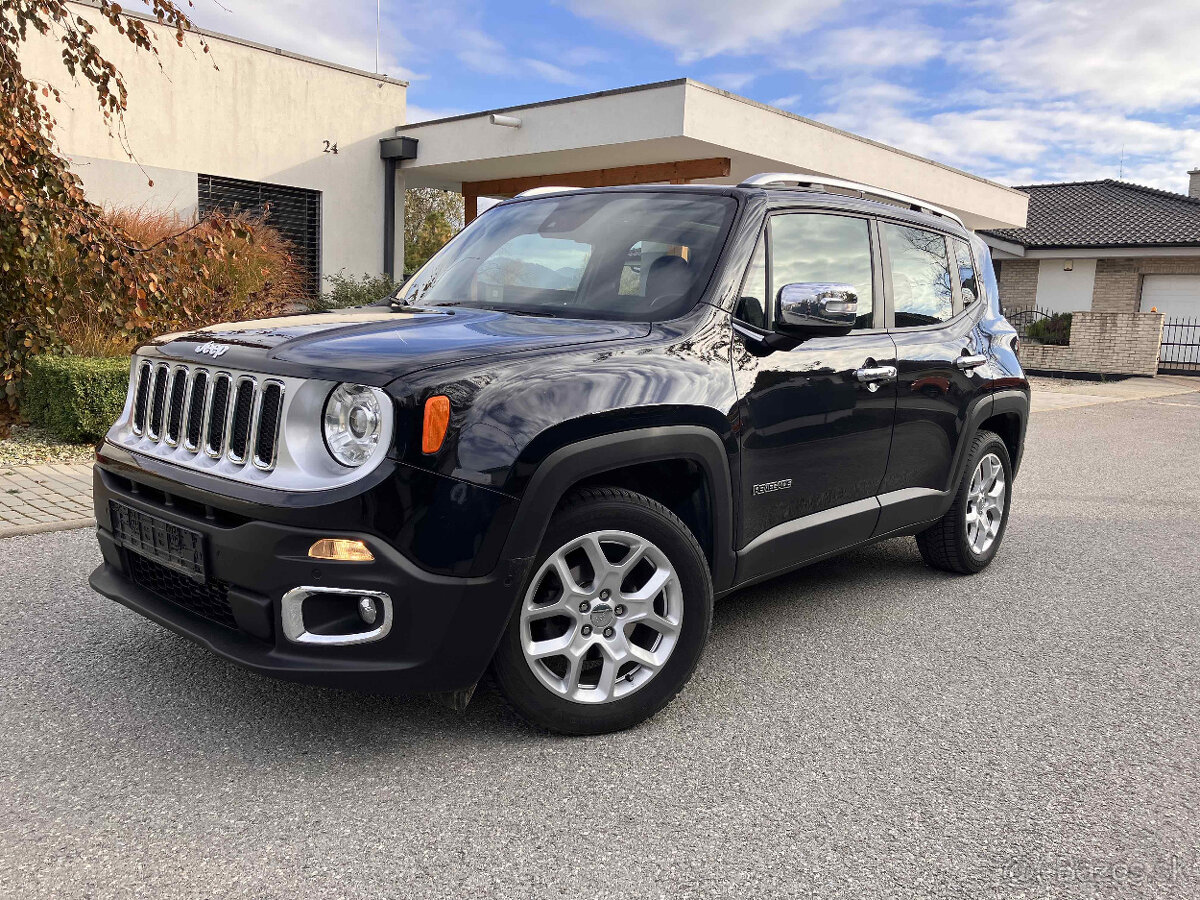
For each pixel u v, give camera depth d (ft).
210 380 9.07
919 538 16.05
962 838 8.14
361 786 8.55
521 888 7.18
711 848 7.83
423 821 8.03
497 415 8.38
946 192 63.41
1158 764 9.64
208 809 8.07
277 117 49.47
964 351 14.58
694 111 43.70
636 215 12.07
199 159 46.50
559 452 8.63
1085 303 83.97
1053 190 100.99
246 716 9.82
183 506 9.07
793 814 8.41
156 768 8.71
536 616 9.10
